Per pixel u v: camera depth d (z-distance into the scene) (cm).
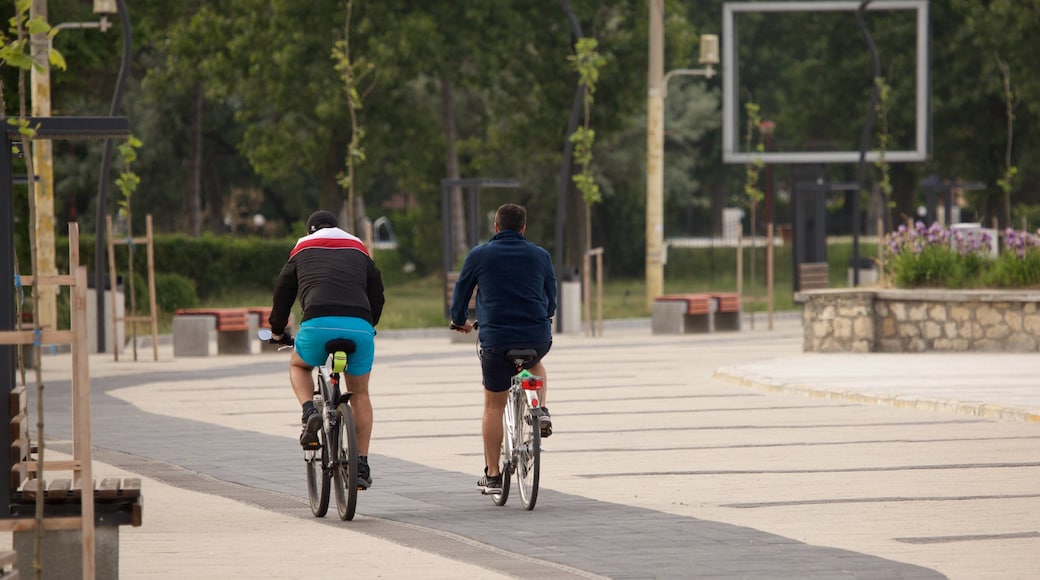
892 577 2242
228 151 16862
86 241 11406
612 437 4081
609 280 16562
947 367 5891
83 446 1895
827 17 13900
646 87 14412
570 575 2269
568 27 14038
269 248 13225
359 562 2388
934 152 15412
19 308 2091
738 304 9756
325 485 2836
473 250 3000
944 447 3769
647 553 2452
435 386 5684
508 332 2952
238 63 13712
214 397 5381
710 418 4503
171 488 3272
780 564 2348
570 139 9550
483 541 2580
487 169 16612
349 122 13712
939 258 7119
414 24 13125
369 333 2881
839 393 4994
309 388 2933
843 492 3091
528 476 2906
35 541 1905
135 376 6344
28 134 1988
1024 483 3183
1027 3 13550
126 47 7456
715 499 3027
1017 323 6681
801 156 11462
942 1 14625
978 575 2256
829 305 7075
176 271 12612
